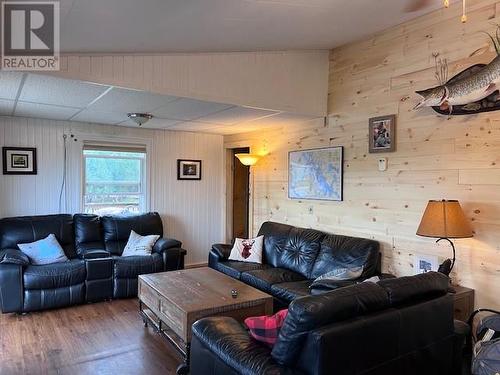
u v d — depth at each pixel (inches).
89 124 205.2
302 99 168.1
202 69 140.1
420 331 82.3
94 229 193.8
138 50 121.3
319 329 66.7
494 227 114.7
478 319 116.9
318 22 128.3
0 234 171.8
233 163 255.3
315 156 181.2
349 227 163.9
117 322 146.3
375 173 152.6
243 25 116.2
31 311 155.4
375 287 79.0
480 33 118.6
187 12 95.8
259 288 151.6
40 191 192.7
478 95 116.9
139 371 110.0
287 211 199.2
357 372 70.5
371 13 127.4
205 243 247.3
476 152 119.0
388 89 147.9
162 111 165.5
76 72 114.0
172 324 116.6
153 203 226.5
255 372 69.1
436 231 112.1
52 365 112.7
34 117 187.3
